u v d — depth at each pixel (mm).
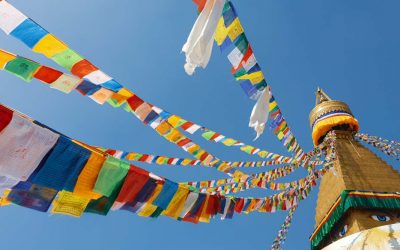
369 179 11438
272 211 8219
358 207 10453
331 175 11953
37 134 3578
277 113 7828
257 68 5695
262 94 5730
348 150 12703
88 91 4645
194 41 3982
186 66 3951
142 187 4629
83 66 4402
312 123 14953
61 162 3809
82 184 4039
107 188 4254
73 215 4199
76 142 3908
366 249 8102
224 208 6195
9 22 3857
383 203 10477
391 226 8562
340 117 13977
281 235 10023
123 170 4344
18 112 3512
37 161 3627
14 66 4031
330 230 11047
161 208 5035
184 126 7043
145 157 7613
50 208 4027
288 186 9594
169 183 5004
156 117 5562
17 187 3797
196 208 5629
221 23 5359
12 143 3457
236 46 5500
